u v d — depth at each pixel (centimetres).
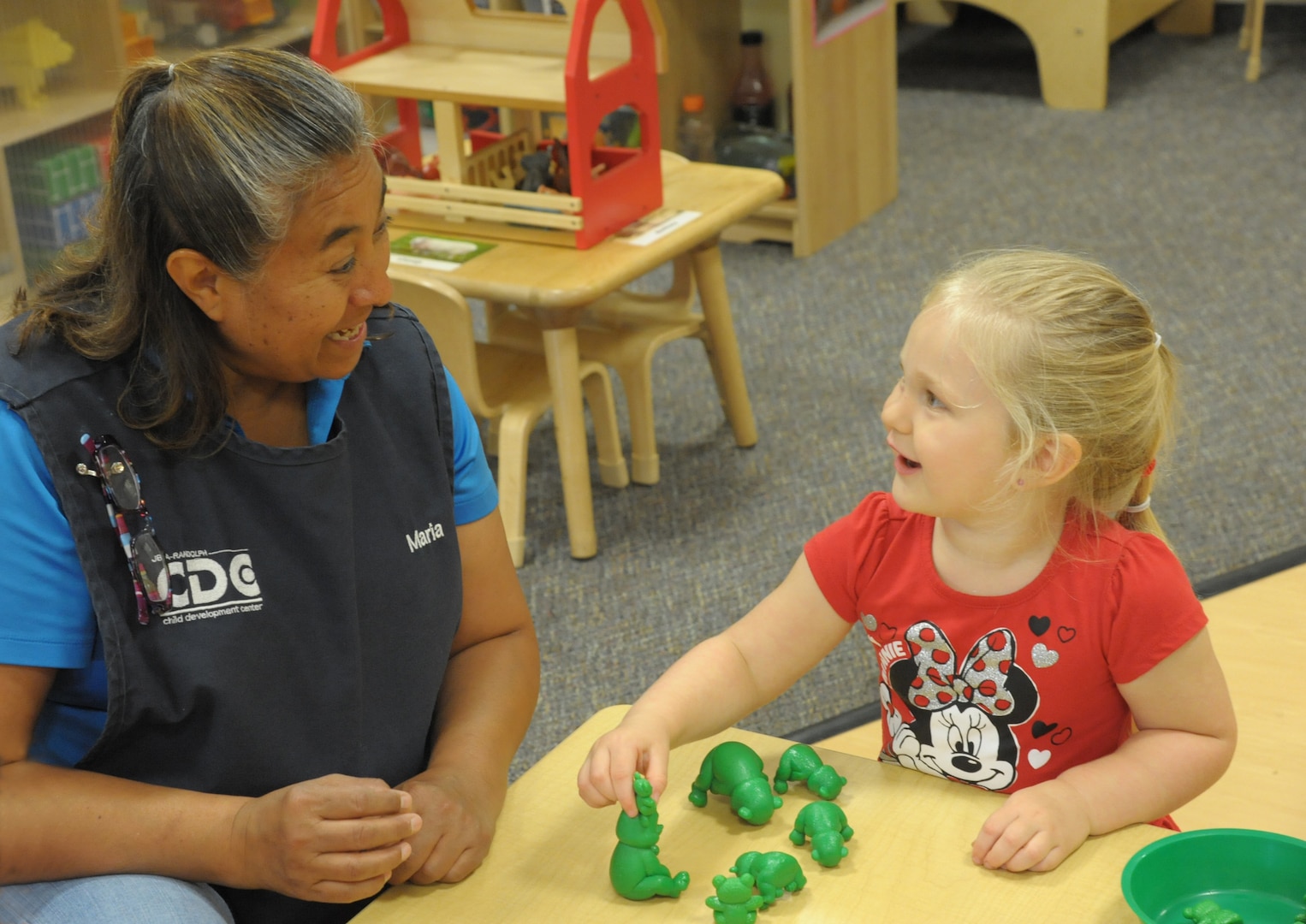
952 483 96
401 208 237
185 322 90
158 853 89
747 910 85
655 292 346
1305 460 253
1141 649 97
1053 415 94
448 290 213
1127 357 96
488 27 243
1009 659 101
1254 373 284
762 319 330
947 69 502
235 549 94
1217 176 386
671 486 264
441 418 108
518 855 95
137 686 90
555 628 223
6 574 88
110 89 307
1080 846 92
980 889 88
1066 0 439
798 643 109
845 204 373
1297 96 442
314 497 96
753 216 368
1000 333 94
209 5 331
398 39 249
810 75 344
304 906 102
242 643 94
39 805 87
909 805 96
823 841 90
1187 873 84
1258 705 160
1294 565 206
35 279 99
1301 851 82
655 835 90
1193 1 506
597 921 88
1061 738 102
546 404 236
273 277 88
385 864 88
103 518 89
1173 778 96
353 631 99
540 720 201
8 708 89
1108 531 100
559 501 261
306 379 97
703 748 105
